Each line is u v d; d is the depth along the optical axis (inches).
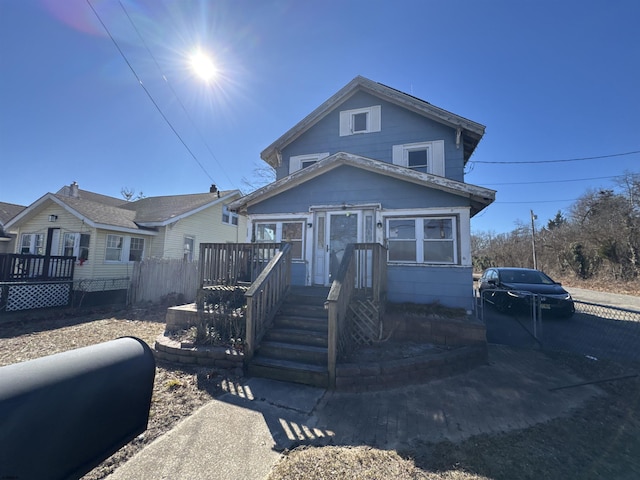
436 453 107.4
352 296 226.8
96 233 480.1
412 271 290.0
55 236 511.8
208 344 207.3
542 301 321.4
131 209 687.7
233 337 214.1
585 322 319.6
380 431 122.8
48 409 54.7
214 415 135.0
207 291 252.8
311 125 430.3
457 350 202.2
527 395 158.7
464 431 123.0
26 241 540.1
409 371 175.0
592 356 224.2
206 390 161.3
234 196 743.1
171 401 148.5
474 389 165.8
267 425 126.7
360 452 108.0
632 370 195.3
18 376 54.3
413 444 113.4
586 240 829.8
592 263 789.9
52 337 270.7
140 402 75.5
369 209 313.4
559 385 171.8
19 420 50.1
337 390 163.6
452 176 367.9
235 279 259.3
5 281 366.9
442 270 282.8
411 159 390.0
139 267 444.1
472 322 220.2
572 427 126.8
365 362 178.1
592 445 113.9
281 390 162.6
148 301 443.2
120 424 69.7
